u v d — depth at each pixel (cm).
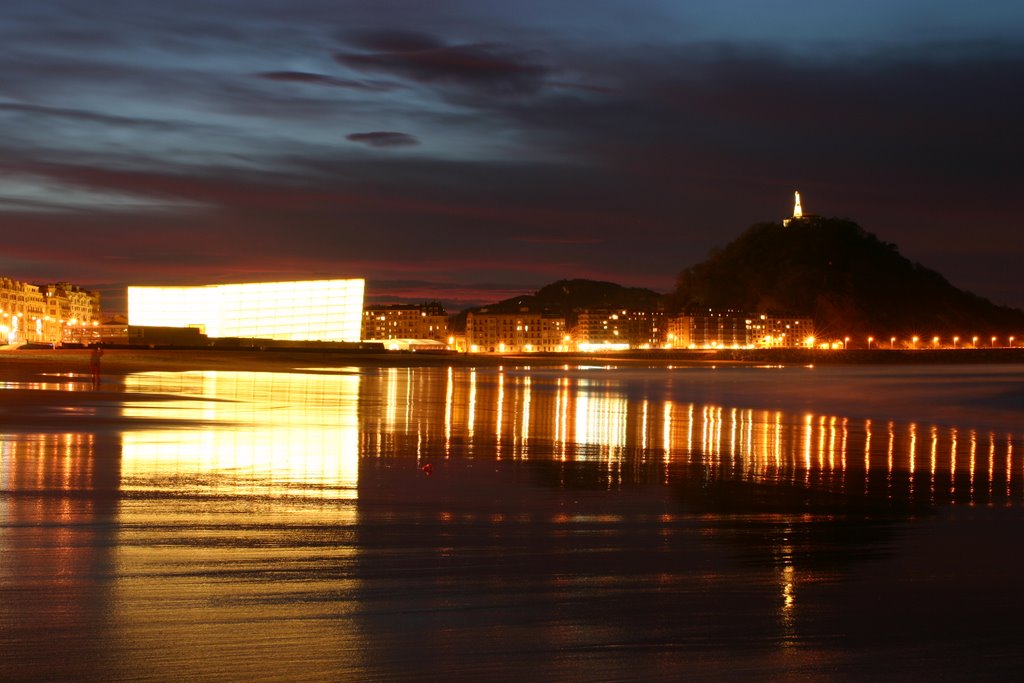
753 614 988
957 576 1151
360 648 865
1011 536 1404
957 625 960
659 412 4784
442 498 1666
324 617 947
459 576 1114
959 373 14750
